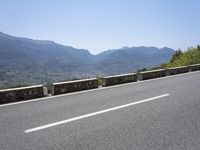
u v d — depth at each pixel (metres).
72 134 5.86
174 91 11.58
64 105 9.08
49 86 12.78
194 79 16.34
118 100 9.73
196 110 7.88
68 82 12.51
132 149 4.95
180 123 6.55
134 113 7.61
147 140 5.40
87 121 6.88
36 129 6.30
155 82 15.42
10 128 6.43
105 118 7.14
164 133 5.82
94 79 13.84
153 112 7.70
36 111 8.23
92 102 9.48
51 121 6.96
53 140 5.51
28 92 10.95
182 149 4.92
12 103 9.85
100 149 4.98
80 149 5.00
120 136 5.67
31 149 5.06
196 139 5.43
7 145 5.29
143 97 10.22
